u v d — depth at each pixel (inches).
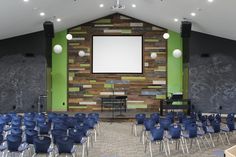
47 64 661.9
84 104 722.8
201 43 678.5
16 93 679.1
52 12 576.4
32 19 589.0
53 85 722.2
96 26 724.7
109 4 631.8
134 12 676.7
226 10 498.0
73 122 389.7
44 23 604.4
